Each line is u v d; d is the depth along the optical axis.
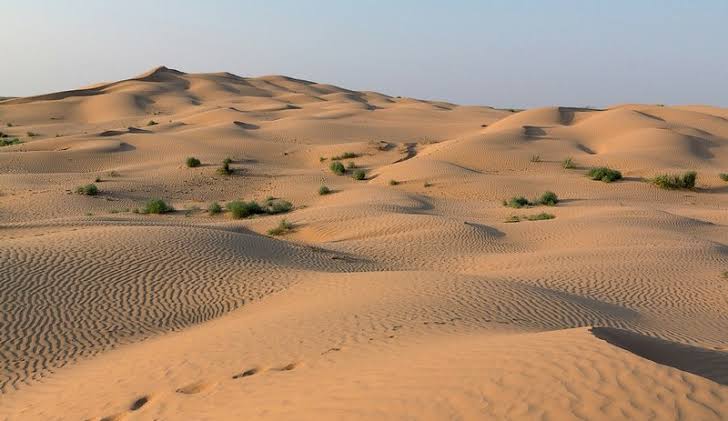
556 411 5.27
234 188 44.72
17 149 58.09
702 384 5.49
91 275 15.28
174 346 11.09
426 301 12.50
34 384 10.02
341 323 11.14
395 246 23.41
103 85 141.75
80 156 54.56
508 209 35.84
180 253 17.66
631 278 17.56
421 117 104.12
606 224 26.86
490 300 12.76
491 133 61.25
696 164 51.97
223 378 8.80
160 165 51.94
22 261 15.57
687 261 19.78
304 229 28.19
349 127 77.38
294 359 9.26
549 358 6.35
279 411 6.58
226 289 15.48
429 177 45.62
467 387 6.00
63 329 12.38
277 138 69.00
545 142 60.00
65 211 33.59
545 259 20.50
